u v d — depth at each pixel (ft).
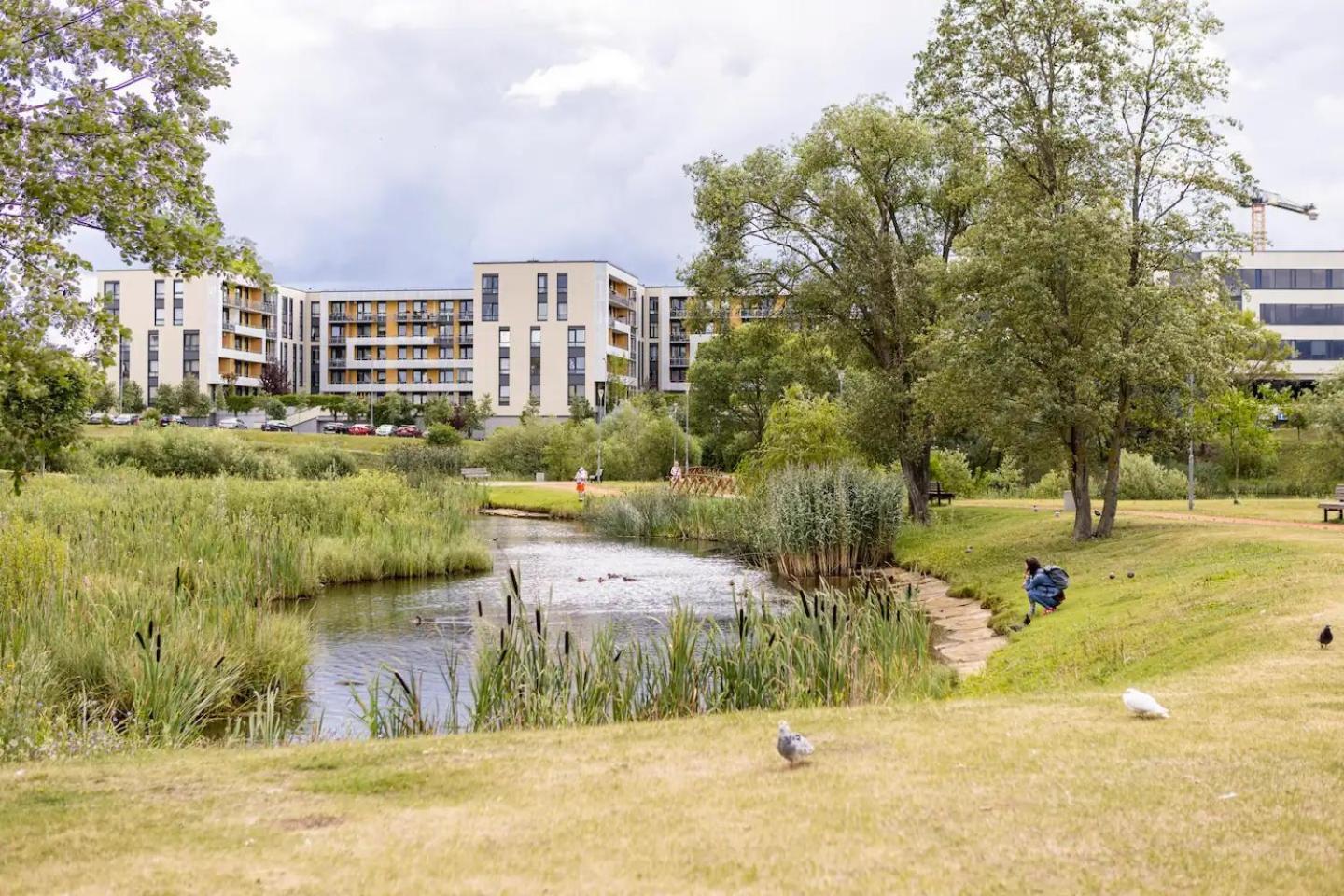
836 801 24.09
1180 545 79.87
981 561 94.38
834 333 122.11
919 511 123.75
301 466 206.39
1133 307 84.79
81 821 24.59
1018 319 86.02
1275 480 202.39
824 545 103.55
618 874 19.98
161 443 194.18
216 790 27.50
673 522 144.87
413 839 22.49
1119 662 48.24
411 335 394.32
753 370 267.59
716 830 22.38
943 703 37.93
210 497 105.91
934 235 122.93
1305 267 285.23
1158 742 28.45
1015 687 48.39
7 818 24.99
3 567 58.65
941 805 23.52
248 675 53.52
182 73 34.01
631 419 260.01
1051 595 67.15
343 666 60.75
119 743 39.09
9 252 32.53
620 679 46.65
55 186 30.78
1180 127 88.58
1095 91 91.09
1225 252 89.76
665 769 28.14
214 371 355.36
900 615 57.67
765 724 34.14
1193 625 50.78
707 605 82.74
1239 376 177.88
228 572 73.97
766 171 119.14
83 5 32.89
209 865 21.15
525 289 351.25
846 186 116.57
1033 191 95.04
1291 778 24.48
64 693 46.16
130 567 72.02
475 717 42.45
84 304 33.19
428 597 86.89
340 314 396.16
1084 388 83.46
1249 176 87.92
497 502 186.91
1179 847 20.43
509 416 350.64
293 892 19.45
